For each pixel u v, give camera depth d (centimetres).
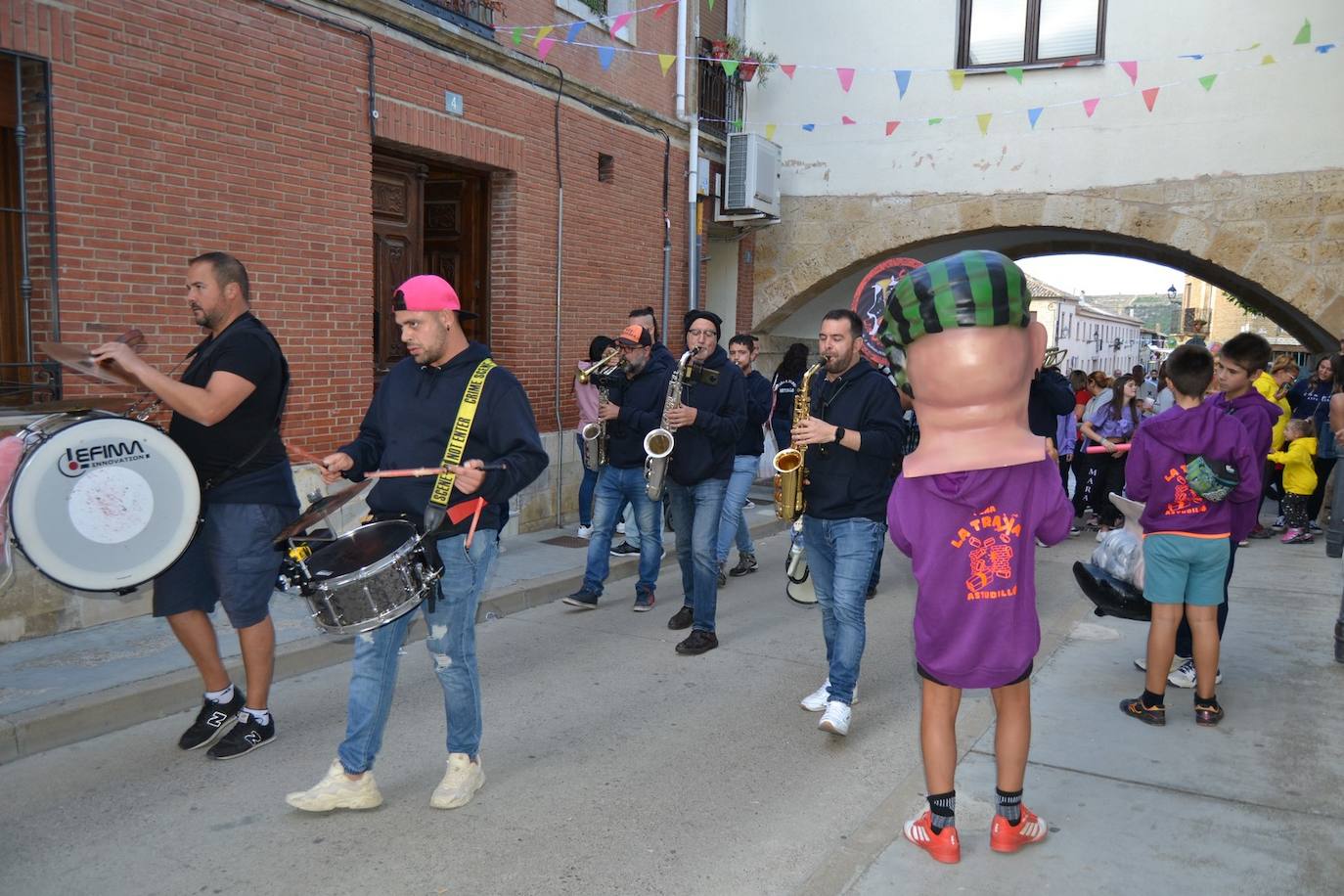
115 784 391
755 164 1272
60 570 349
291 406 694
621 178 1059
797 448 459
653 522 670
